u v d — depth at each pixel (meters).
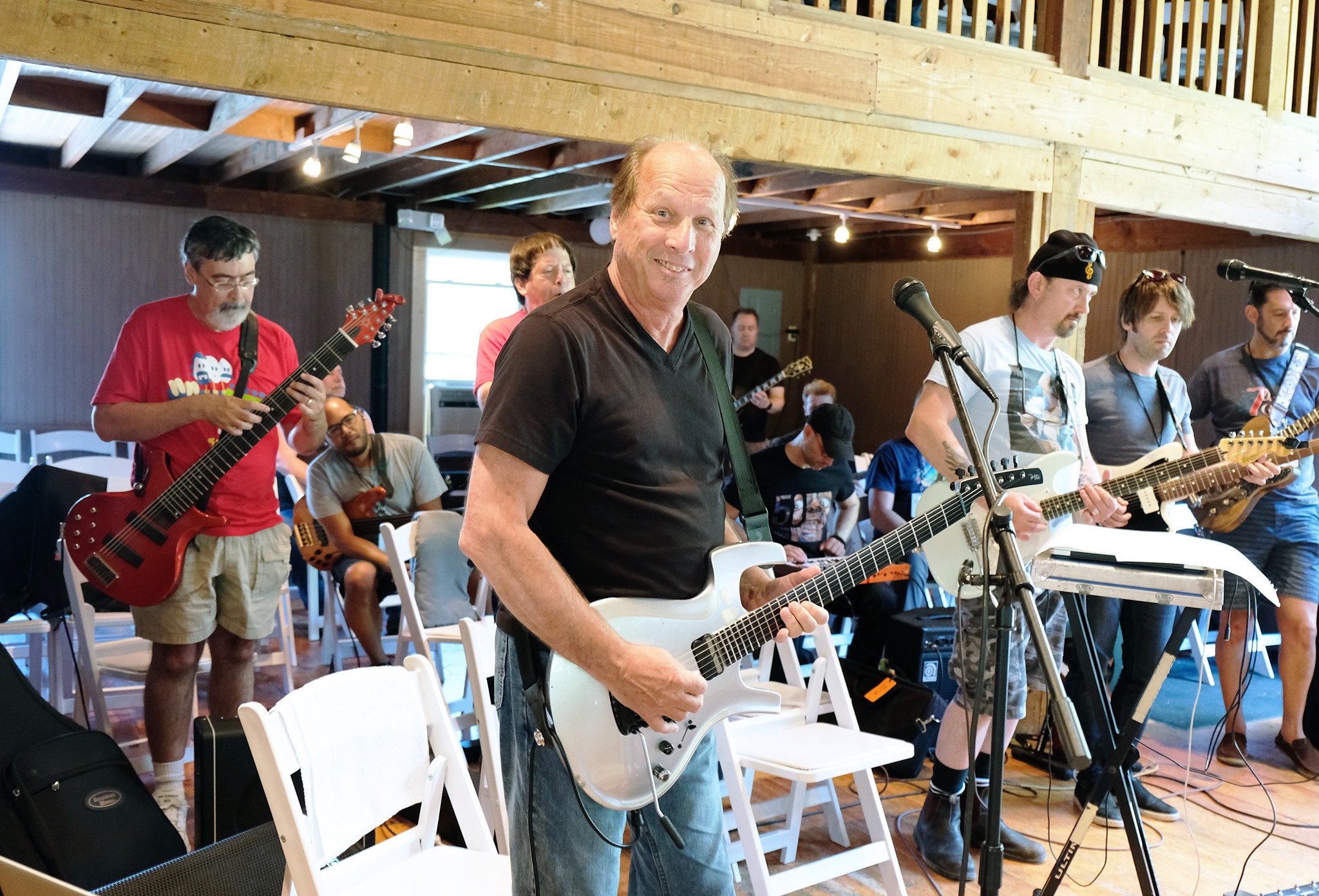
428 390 8.74
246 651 3.04
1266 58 4.84
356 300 8.35
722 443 1.75
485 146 5.95
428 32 2.94
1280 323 4.08
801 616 1.72
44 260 7.12
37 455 6.37
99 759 2.40
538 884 1.63
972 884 2.92
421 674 2.01
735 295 10.23
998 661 1.59
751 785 3.02
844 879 2.93
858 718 3.71
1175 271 7.17
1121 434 3.60
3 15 2.43
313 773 1.72
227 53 2.68
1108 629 3.60
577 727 1.59
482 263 8.95
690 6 3.39
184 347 2.88
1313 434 4.16
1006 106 4.11
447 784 2.02
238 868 2.09
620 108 3.29
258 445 2.97
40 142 6.78
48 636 3.69
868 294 10.11
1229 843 3.21
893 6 4.80
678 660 1.65
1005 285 8.84
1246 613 3.86
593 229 8.58
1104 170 4.41
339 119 4.97
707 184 1.56
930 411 2.97
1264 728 4.21
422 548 3.61
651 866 1.73
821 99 3.67
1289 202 5.00
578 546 1.62
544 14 3.12
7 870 1.08
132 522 2.78
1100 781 2.20
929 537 1.97
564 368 1.52
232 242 2.79
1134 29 4.46
